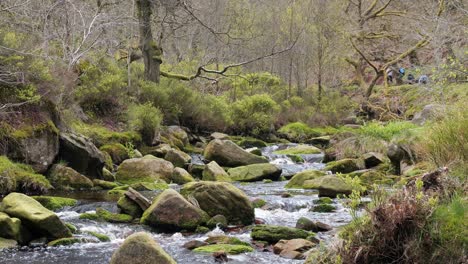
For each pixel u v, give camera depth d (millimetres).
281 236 8141
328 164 17266
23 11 14406
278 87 30812
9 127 12219
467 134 7082
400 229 4734
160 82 22500
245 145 23594
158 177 13906
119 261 5797
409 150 12906
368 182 12438
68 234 8273
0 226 7812
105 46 22016
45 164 12508
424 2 25406
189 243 7922
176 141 19797
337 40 31109
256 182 14695
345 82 33938
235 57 33375
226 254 7324
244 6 34375
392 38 30312
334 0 31797
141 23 21281
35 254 7469
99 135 15969
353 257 4773
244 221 9492
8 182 11047
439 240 4598
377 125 17750
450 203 4883
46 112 13328
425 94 20484
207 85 28125
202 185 9633
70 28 18031
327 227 8773
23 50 12820
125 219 9469
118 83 18422
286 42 31656
